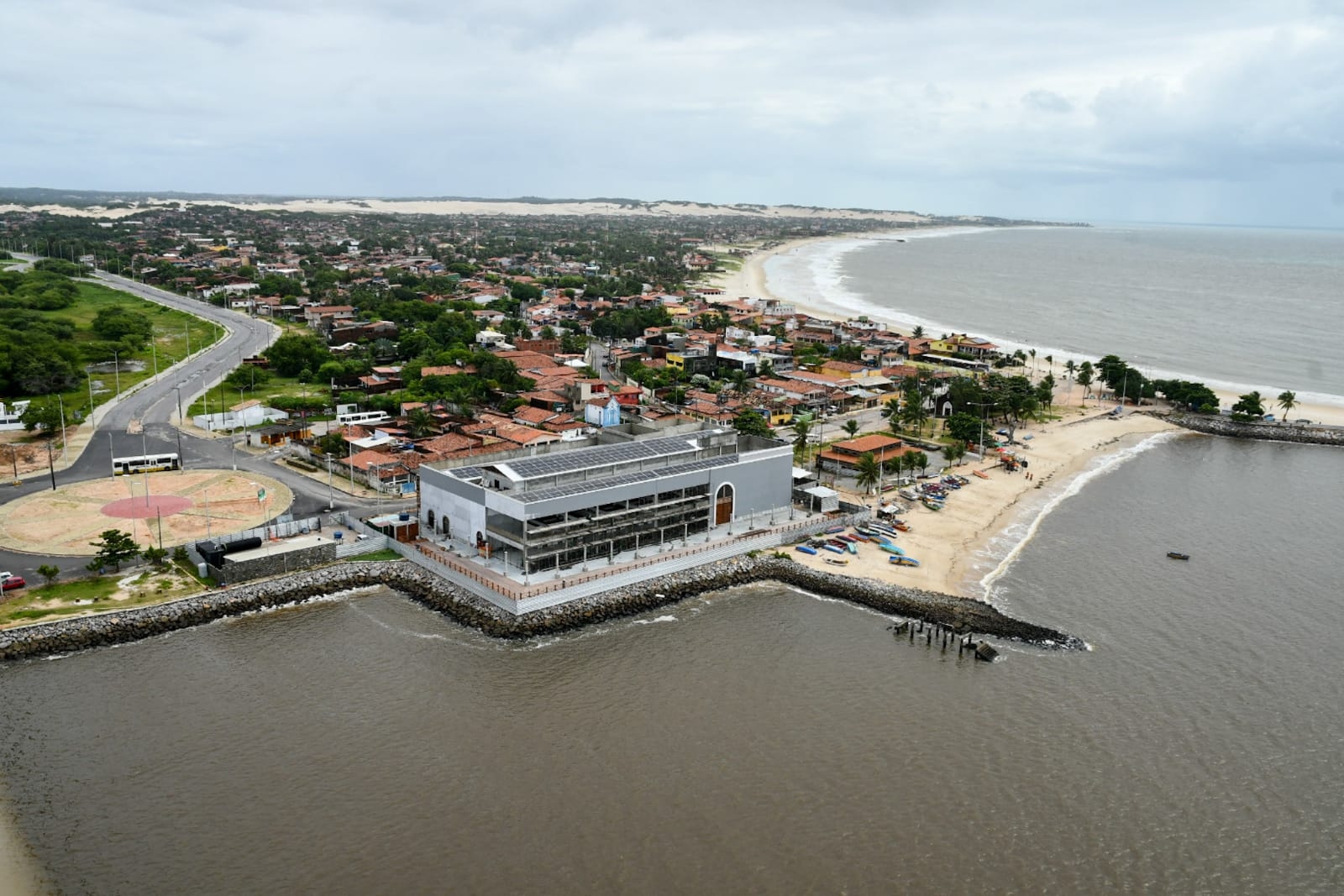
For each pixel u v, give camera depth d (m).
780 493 174.00
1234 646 129.62
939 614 136.50
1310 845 89.38
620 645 127.50
